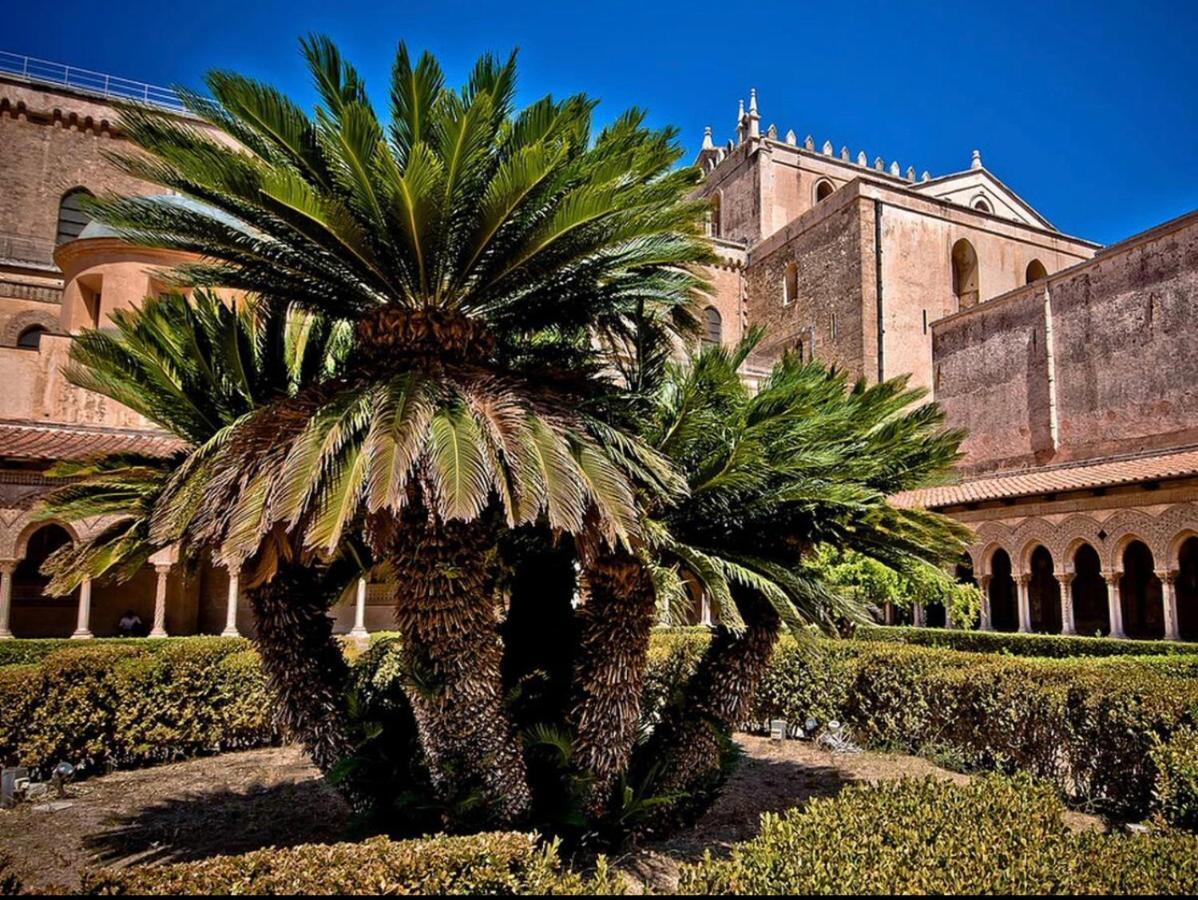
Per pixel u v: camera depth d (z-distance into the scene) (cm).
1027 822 482
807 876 392
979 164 4375
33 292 2605
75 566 762
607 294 789
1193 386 2211
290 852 429
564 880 414
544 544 805
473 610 649
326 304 748
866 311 3325
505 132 686
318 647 750
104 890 383
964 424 2931
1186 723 790
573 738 715
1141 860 423
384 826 698
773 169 4131
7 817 867
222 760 1137
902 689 1168
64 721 1001
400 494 546
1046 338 2634
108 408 1903
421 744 719
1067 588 2091
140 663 1095
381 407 592
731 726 810
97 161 2936
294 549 659
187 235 671
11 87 2828
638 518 621
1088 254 3850
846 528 808
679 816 798
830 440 793
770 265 3947
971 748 1050
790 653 1320
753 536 778
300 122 630
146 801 930
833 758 1150
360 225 655
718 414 743
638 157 673
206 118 645
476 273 707
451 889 412
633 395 764
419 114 643
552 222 627
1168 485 1869
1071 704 911
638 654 709
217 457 622
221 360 757
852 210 3431
